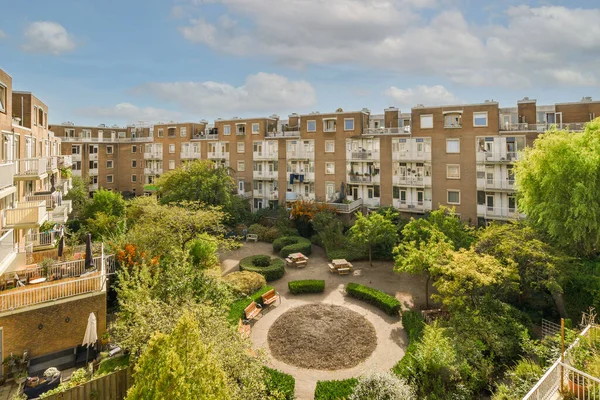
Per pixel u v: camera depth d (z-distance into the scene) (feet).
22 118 70.85
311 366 46.65
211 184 116.98
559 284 55.42
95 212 109.29
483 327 47.44
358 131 125.49
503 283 53.57
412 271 60.90
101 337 46.62
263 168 148.05
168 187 120.67
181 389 21.04
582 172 61.16
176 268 46.93
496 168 103.30
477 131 105.60
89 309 46.26
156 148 176.76
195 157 165.58
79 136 192.03
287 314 60.90
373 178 122.62
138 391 21.70
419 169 115.44
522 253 57.77
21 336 41.63
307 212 117.91
